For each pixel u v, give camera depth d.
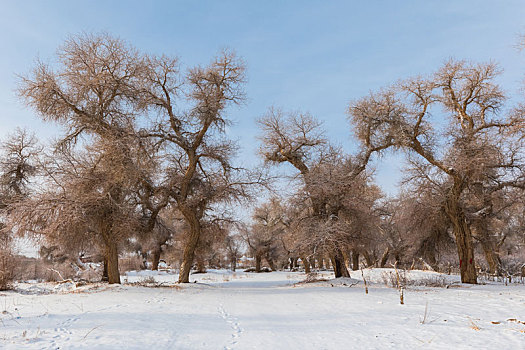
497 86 21.42
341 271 25.06
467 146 20.17
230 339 7.42
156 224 26.98
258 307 12.45
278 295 16.77
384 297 14.34
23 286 22.89
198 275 44.34
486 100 21.98
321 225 22.14
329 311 11.13
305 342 7.11
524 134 19.00
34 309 11.10
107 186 19.66
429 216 24.56
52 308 11.35
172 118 23.31
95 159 20.67
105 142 19.11
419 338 7.25
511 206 24.86
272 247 57.25
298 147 26.30
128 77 21.38
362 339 7.27
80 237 20.91
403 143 21.83
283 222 30.97
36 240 19.00
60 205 18.03
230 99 24.44
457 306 11.50
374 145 24.62
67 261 35.53
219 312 11.25
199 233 24.62
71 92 20.19
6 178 26.98
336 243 22.27
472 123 21.92
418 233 28.34
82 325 8.44
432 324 8.56
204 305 12.99
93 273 32.75
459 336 7.32
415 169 22.48
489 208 25.44
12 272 21.88
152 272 47.44
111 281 21.38
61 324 8.55
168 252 51.97
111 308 11.42
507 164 20.97
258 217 51.06
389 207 29.03
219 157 24.05
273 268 59.41
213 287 22.55
